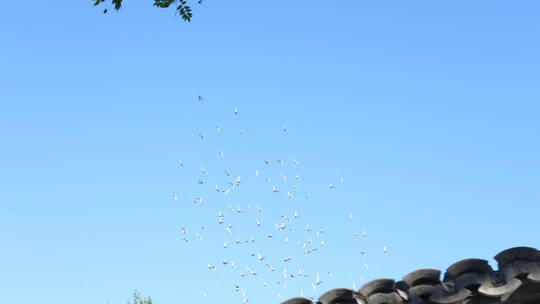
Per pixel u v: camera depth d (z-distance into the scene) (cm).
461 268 1747
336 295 1828
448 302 1734
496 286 1705
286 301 1878
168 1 1585
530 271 1673
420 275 1789
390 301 1784
